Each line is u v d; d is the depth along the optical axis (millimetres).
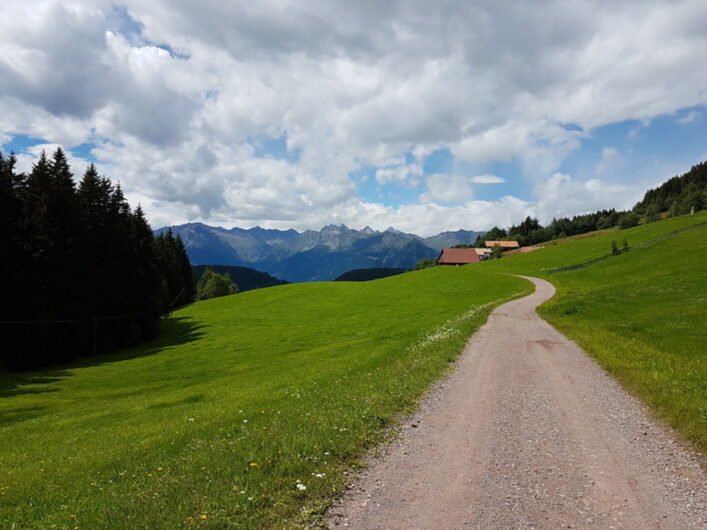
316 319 65938
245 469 7719
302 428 10180
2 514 7664
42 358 46906
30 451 14867
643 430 9805
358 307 72250
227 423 13117
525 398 12867
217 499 6566
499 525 5941
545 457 8438
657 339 20484
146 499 6730
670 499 6656
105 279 58094
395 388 14148
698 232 81000
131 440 14102
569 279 70062
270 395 19125
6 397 29922
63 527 6133
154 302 66062
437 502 6648
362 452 8773
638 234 104688
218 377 31375
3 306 45625
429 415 11430
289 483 7090
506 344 22906
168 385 30969
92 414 21406
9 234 46594
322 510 6387
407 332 35156
